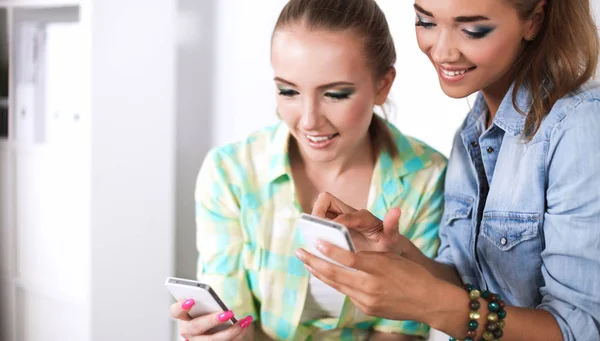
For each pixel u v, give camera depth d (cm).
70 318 241
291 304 138
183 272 284
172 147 250
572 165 111
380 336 141
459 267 137
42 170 244
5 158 254
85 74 229
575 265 111
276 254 138
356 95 125
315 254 111
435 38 116
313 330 142
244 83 262
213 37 267
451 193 137
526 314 113
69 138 238
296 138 131
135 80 239
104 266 236
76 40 233
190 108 276
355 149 140
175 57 249
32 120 246
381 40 129
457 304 110
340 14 123
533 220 118
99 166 232
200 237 144
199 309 124
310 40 122
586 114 111
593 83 118
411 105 231
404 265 108
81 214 234
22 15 248
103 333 237
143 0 238
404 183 141
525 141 119
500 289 130
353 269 107
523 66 121
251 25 258
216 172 141
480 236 129
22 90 247
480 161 133
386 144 142
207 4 267
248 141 144
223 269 140
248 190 139
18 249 255
